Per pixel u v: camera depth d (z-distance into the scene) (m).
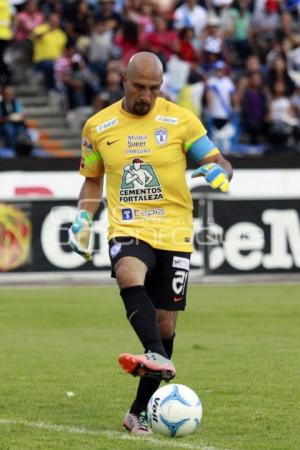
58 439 21.44
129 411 22.58
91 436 21.77
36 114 76.31
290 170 65.50
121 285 21.25
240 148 74.50
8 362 32.53
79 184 62.34
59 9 80.06
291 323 42.12
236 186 64.69
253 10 86.00
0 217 57.09
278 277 60.16
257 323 42.16
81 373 30.52
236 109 75.69
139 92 21.56
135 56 21.69
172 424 20.33
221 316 44.34
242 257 59.66
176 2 84.88
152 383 22.00
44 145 73.69
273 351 34.72
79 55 77.00
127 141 22.02
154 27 76.31
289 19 85.25
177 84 75.25
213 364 31.97
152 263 21.73
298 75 84.50
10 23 75.81
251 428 22.75
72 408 25.17
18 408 25.17
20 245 57.53
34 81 78.38
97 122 22.33
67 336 38.66
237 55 82.62
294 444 21.14
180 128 22.11
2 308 47.00
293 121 77.75
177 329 40.47
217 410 24.83
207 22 78.75
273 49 83.56
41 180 61.91
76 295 52.28
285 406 25.38
